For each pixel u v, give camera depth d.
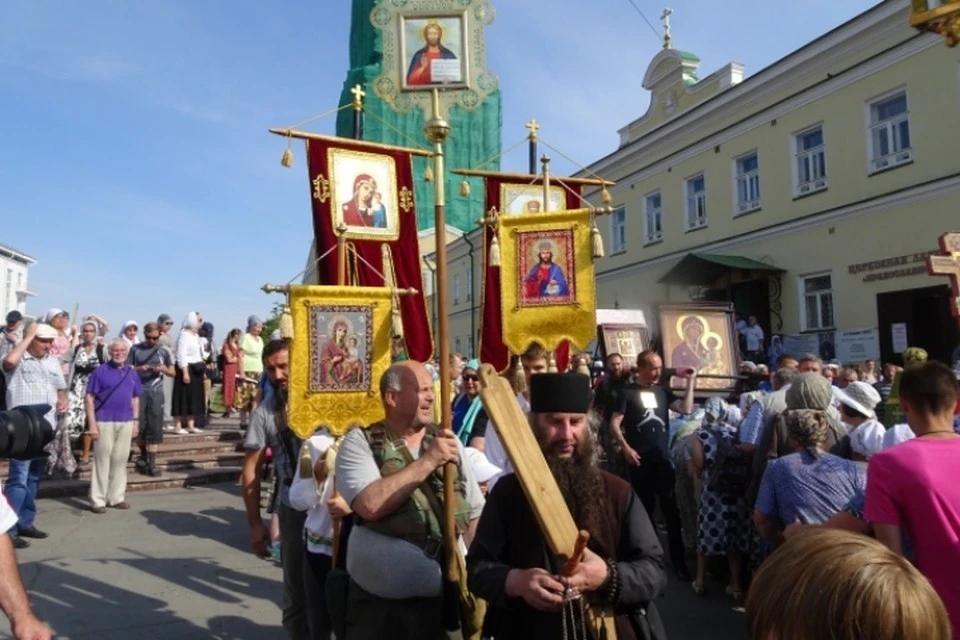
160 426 11.00
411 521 3.12
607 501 2.59
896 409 5.27
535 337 5.54
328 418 4.36
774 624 1.22
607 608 2.42
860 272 16.52
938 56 14.96
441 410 3.16
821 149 17.77
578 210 5.59
